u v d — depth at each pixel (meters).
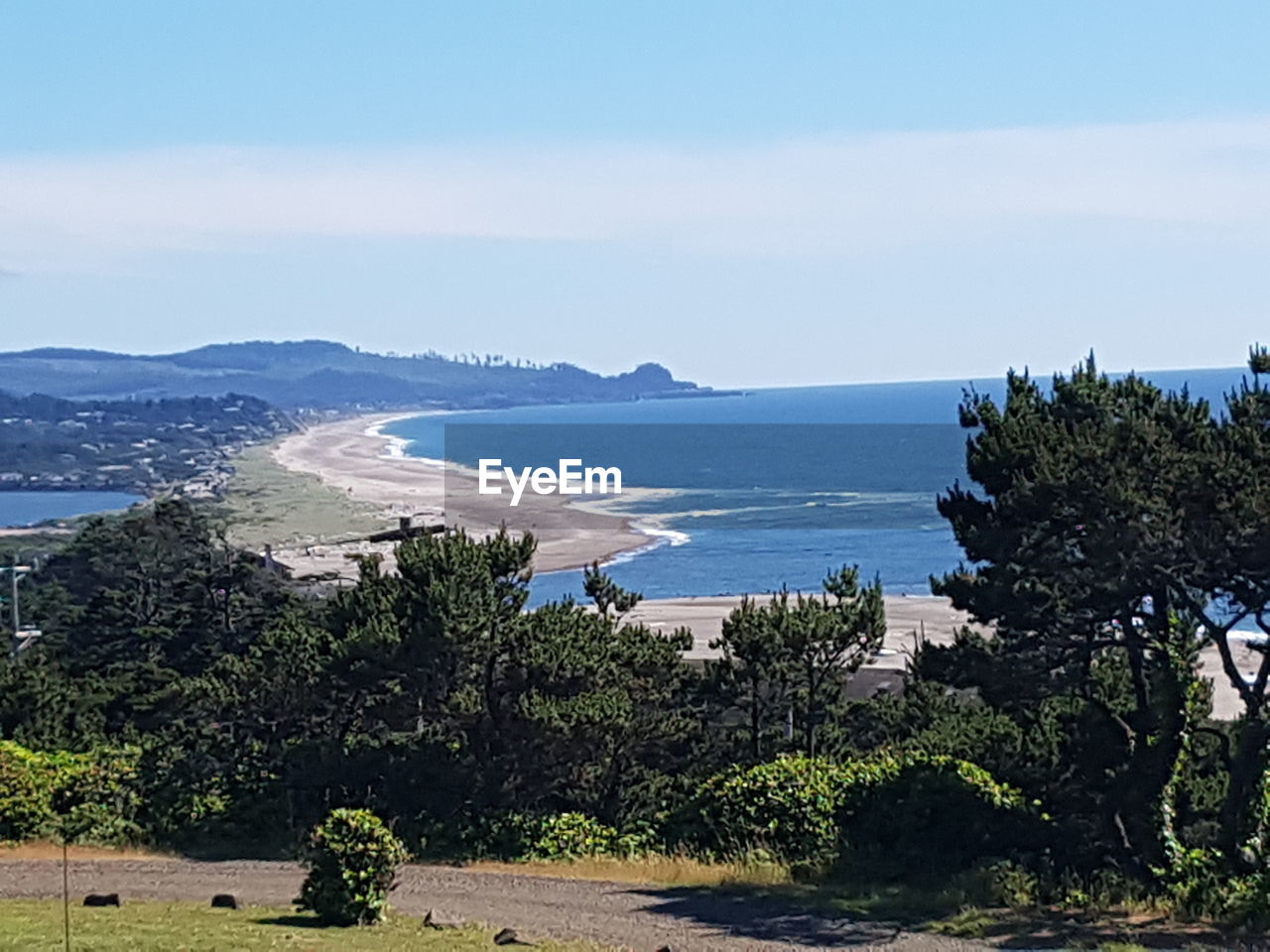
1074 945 17.69
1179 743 21.73
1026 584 21.86
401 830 26.23
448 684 27.92
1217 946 17.55
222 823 27.05
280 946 15.98
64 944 15.54
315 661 29.52
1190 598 22.00
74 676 46.38
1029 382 24.02
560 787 27.91
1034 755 23.19
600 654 28.34
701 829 25.20
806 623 29.62
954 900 20.27
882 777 24.19
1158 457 20.89
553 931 18.66
